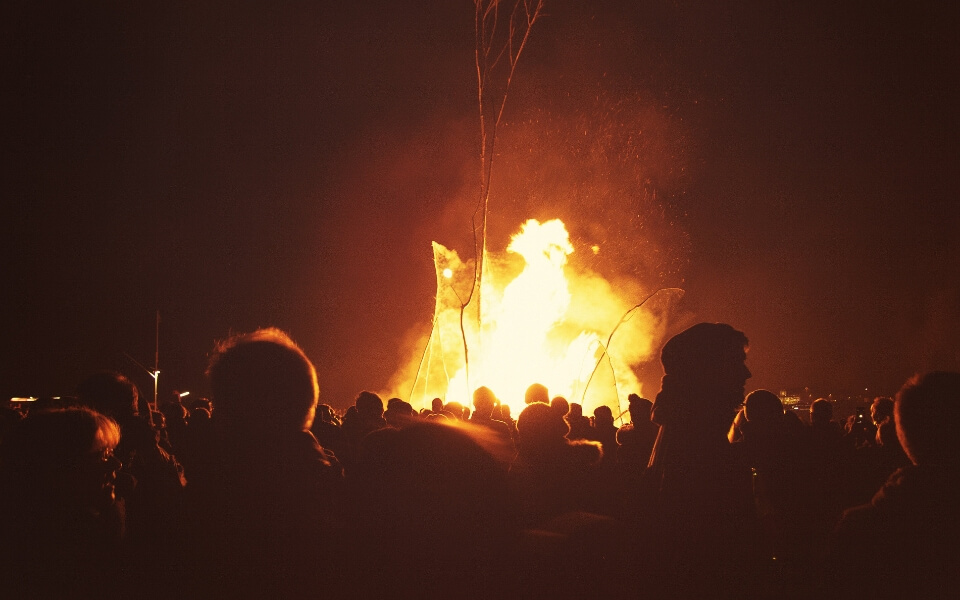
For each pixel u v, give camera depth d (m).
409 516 2.89
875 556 2.79
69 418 3.22
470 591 2.88
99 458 3.28
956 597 2.69
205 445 3.08
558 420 4.03
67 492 3.17
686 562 3.12
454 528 2.88
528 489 3.57
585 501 3.97
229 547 2.93
